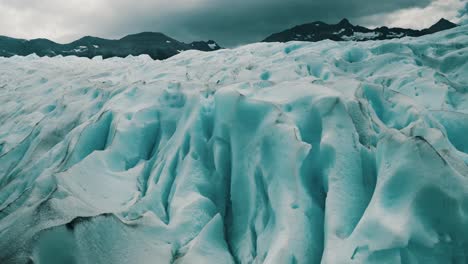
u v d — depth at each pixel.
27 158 7.84
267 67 9.35
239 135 6.12
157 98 7.73
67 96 9.63
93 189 5.52
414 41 10.84
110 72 11.71
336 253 3.93
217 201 5.74
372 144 5.33
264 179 5.33
